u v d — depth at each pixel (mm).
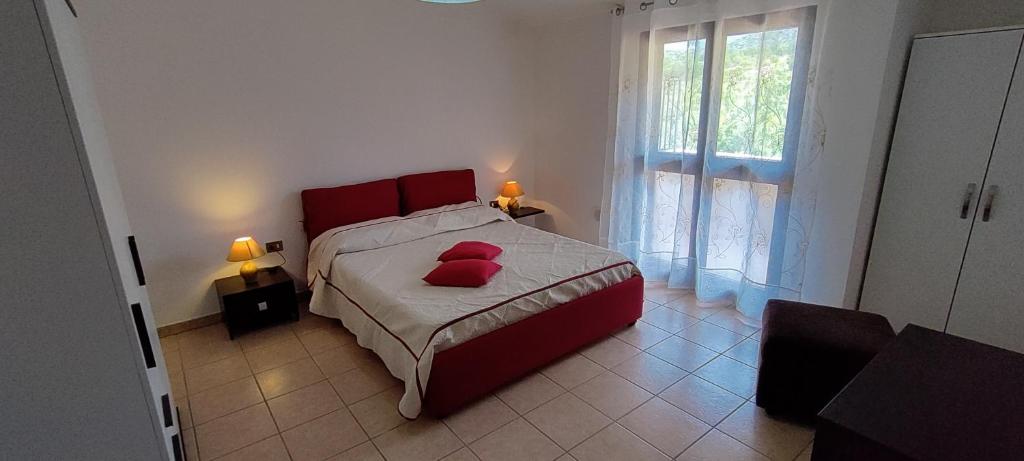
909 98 2658
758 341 3066
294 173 3551
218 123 3172
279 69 3344
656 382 2613
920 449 1102
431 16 4000
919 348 1561
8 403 1012
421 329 2262
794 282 3045
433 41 4059
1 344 979
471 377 2324
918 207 2713
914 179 2705
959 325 2674
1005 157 2383
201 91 3070
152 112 2926
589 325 2881
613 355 2904
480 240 3600
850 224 2773
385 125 3938
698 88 3398
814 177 2852
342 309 3064
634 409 2375
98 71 2725
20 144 933
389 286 2709
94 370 1081
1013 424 1185
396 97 3951
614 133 4035
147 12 2818
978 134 2451
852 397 1299
